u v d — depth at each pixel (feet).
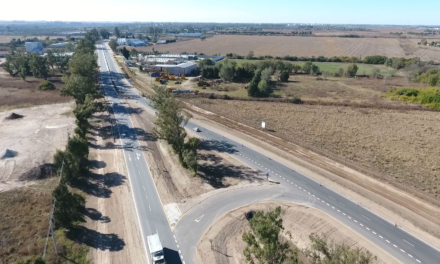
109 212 151.33
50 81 432.25
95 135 247.29
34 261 106.83
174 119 199.00
